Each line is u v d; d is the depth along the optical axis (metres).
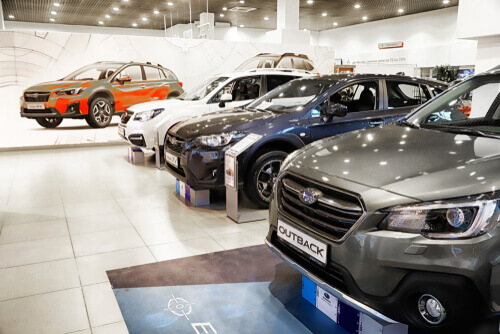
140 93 9.15
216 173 4.09
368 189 1.84
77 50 8.61
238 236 3.60
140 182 5.63
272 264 3.04
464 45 13.33
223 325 2.27
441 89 4.66
